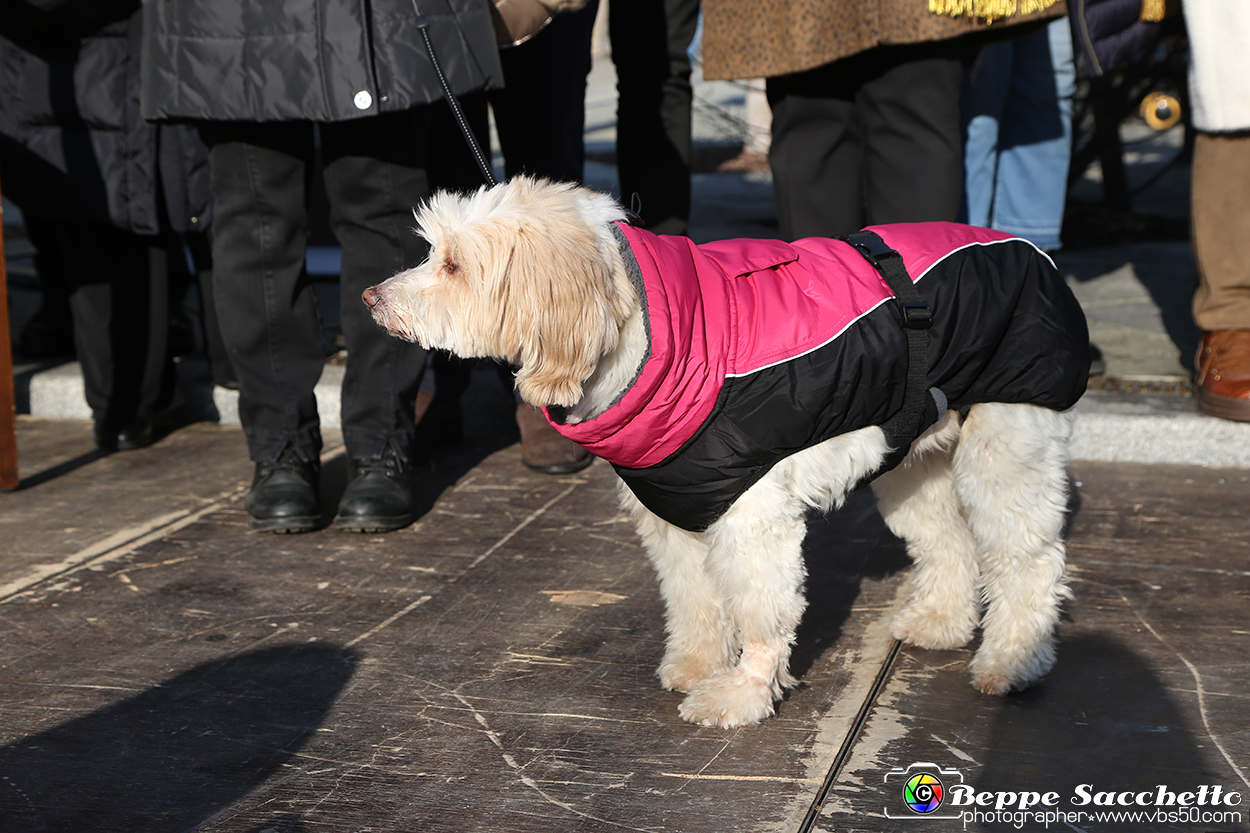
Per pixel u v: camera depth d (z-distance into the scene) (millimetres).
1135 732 2309
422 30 2701
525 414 4031
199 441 4445
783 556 2336
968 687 2529
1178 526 3387
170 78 3146
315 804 2109
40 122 3898
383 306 2320
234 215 3391
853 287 2338
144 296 4250
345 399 3572
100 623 2889
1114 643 2693
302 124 3379
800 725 2377
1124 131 11742
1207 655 2619
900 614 2814
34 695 2521
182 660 2689
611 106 15477
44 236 4859
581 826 2029
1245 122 3705
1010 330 2449
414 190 3389
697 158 10797
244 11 3041
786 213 3715
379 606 2986
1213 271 3957
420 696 2518
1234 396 3885
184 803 2119
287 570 3229
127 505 3750
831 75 3545
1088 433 3988
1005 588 2561
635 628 2852
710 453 2248
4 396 3822
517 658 2697
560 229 2170
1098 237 7422
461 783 2176
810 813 2051
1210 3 3711
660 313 2176
